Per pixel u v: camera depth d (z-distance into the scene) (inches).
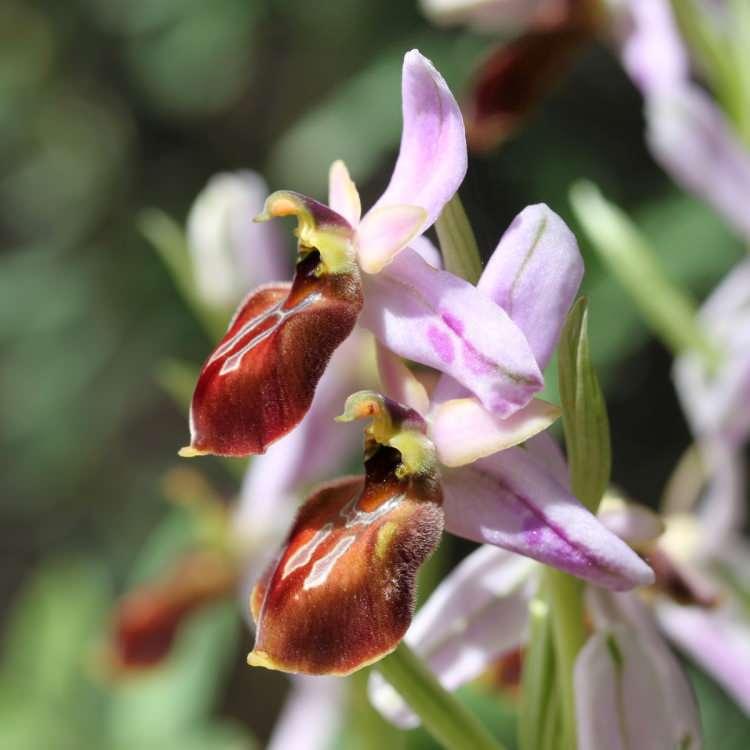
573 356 5.4
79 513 18.1
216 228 8.2
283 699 17.3
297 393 5.2
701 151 8.0
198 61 16.6
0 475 18.1
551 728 5.8
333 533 5.2
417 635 6.0
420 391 5.3
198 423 5.2
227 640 10.2
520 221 5.2
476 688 6.8
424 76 5.3
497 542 5.2
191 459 18.2
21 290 16.1
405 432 5.3
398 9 15.0
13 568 18.7
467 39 13.4
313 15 15.7
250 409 5.2
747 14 8.1
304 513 5.3
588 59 15.3
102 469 18.1
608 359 11.9
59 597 10.5
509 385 5.1
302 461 8.2
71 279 16.1
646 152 14.6
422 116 5.3
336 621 5.1
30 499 18.0
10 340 16.3
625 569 5.2
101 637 10.3
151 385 17.4
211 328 8.3
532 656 5.8
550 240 5.2
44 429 16.4
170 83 17.2
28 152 18.6
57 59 18.0
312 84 17.8
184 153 18.3
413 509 5.2
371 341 8.1
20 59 18.0
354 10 15.3
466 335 5.1
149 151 18.3
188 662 10.1
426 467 5.3
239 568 8.7
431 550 5.2
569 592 5.7
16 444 16.9
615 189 14.1
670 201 12.8
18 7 17.9
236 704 17.4
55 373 15.9
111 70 18.1
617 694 5.6
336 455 8.2
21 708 10.2
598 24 8.4
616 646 5.6
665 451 16.0
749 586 7.7
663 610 7.8
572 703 5.7
